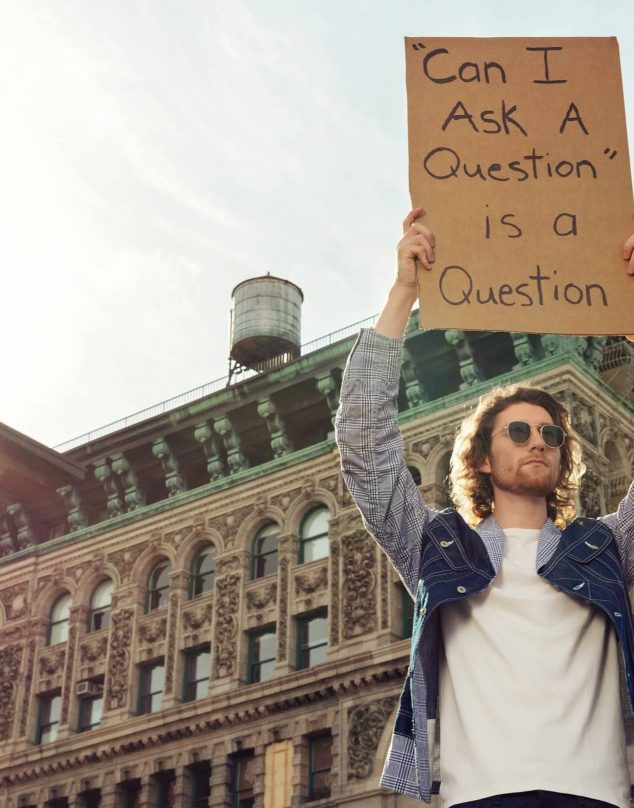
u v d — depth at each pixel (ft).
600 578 18.39
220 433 154.10
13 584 166.09
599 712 17.61
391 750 18.44
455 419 134.92
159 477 161.99
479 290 20.18
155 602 153.79
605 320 20.08
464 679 17.92
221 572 147.95
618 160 21.13
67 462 160.66
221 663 142.82
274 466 148.97
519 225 20.62
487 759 17.15
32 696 157.17
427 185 20.85
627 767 17.62
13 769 153.38
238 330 175.22
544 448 19.47
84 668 154.20
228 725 139.03
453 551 18.92
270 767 133.90
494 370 141.28
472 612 18.33
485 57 21.80
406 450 136.98
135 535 157.69
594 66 21.77
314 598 138.92
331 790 127.65
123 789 145.48
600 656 17.98
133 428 160.15
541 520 19.44
